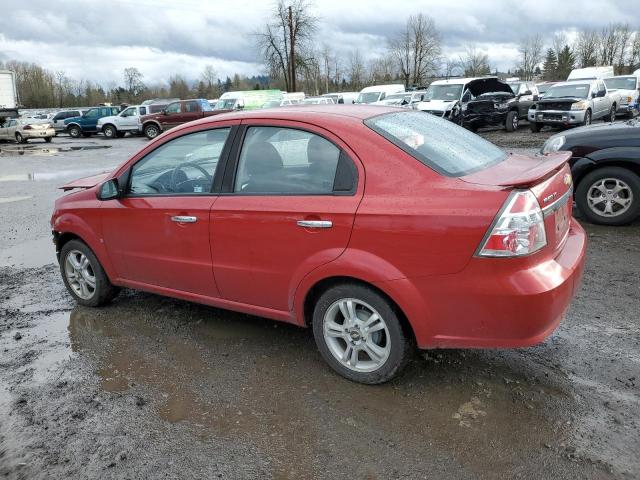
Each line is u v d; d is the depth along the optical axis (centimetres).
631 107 2234
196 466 266
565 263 302
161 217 391
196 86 7569
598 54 7269
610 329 386
